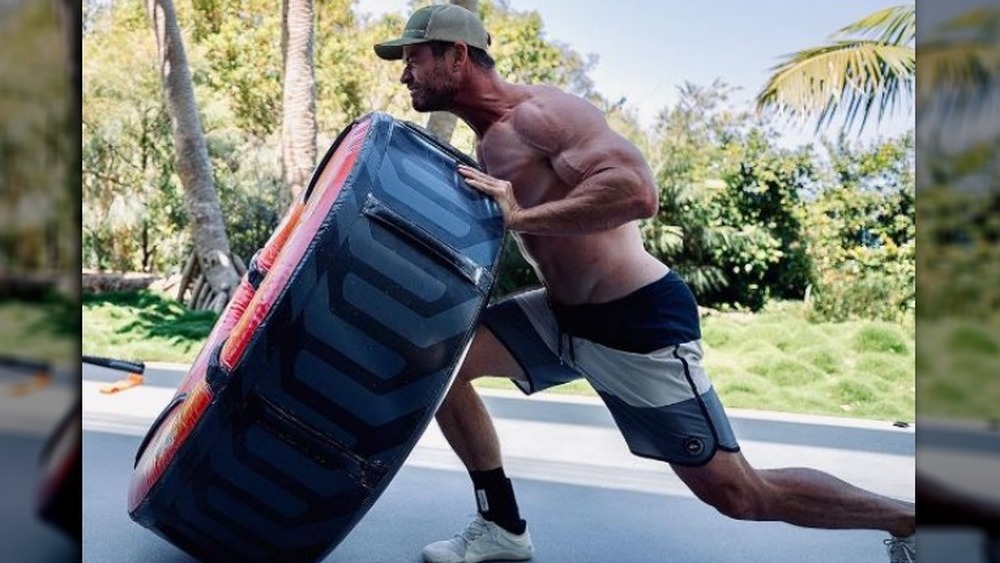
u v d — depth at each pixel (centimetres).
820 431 461
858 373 625
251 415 200
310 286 197
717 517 300
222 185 782
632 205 224
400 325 202
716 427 233
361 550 266
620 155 226
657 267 237
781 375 629
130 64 787
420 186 216
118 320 740
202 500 210
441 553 254
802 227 669
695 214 677
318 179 272
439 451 376
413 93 244
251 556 217
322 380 199
